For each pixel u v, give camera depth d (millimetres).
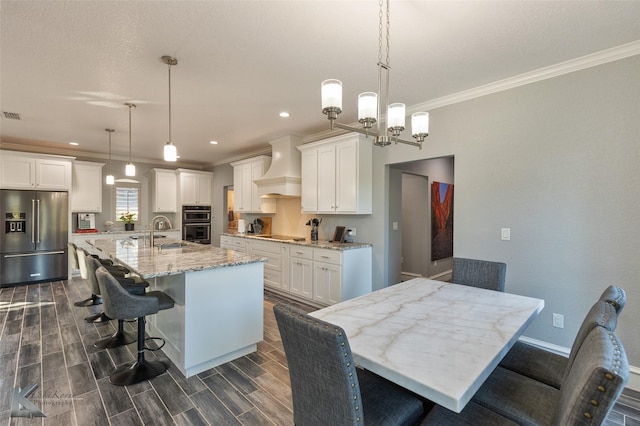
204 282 2494
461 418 1279
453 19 2014
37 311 3930
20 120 4242
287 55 2490
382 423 1257
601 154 2465
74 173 5996
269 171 5270
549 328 2721
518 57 2510
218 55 2494
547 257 2732
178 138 5262
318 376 1162
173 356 2631
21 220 5176
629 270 2348
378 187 4074
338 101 1659
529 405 1356
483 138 3109
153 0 1846
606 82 2436
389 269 4168
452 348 1313
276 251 4844
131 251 3404
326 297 4000
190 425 1899
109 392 2221
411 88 3139
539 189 2771
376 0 1825
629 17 1978
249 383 2363
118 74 2840
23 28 2125
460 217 3270
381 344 1349
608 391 816
